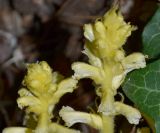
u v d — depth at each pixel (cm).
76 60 49
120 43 27
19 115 47
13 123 47
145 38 33
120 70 28
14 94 50
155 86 31
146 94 31
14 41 54
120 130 34
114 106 28
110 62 27
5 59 54
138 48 40
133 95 31
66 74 49
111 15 27
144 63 28
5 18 55
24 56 53
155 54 33
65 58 50
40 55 52
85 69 28
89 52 28
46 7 53
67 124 28
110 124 28
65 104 45
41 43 53
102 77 28
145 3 42
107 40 27
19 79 51
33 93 28
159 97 31
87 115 29
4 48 54
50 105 28
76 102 45
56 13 52
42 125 28
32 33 54
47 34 53
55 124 28
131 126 36
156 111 30
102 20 28
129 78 30
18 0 54
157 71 31
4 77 51
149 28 34
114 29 27
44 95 28
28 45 53
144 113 31
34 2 54
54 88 28
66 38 52
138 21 42
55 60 51
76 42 51
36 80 28
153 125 31
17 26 55
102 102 27
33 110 28
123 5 42
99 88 28
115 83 28
